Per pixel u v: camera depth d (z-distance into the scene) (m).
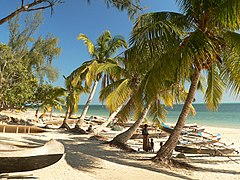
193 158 12.09
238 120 47.00
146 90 8.23
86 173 7.13
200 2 8.93
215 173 9.07
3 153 5.20
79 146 13.21
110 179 6.80
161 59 8.36
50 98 23.22
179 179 7.68
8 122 23.80
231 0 7.34
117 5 6.55
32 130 19.56
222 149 12.41
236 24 7.87
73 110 24.41
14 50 27.11
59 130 21.17
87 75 18.14
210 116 58.41
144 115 14.12
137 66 9.24
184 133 16.73
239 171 9.66
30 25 27.78
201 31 8.45
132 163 9.66
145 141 13.23
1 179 5.59
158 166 9.38
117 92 12.97
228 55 9.06
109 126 25.84
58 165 7.36
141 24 9.93
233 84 8.90
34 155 5.49
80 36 20.94
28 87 18.69
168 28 8.55
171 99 13.96
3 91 17.34
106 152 11.96
